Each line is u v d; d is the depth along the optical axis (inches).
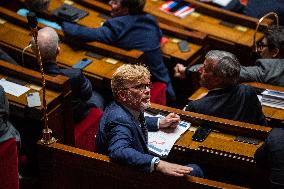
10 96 375.6
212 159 348.2
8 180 357.1
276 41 438.3
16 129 378.9
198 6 548.4
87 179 326.6
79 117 418.0
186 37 506.9
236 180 356.5
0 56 420.5
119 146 308.0
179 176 301.1
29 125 380.5
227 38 517.3
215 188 300.4
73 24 473.1
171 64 495.5
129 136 312.8
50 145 329.1
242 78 422.0
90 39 467.5
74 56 460.4
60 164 330.6
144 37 476.7
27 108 370.3
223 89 365.4
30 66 452.8
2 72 393.7
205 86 371.6
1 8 492.1
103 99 454.0
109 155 312.2
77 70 406.3
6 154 348.5
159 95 477.4
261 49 455.8
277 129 319.0
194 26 530.9
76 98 408.8
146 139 335.0
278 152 311.9
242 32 526.3
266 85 419.2
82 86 407.2
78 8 527.5
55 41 391.5
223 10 540.1
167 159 356.5
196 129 360.5
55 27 490.9
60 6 520.4
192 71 475.8
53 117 378.0
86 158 320.8
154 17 492.1
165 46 499.8
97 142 327.3
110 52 460.4
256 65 433.7
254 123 372.2
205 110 367.6
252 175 349.4
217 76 361.7
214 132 358.9
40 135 379.9
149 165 303.1
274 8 552.1
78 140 412.2
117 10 482.3
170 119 355.3
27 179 389.4
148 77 322.3
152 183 310.5
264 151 318.3
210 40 522.0
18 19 479.5
